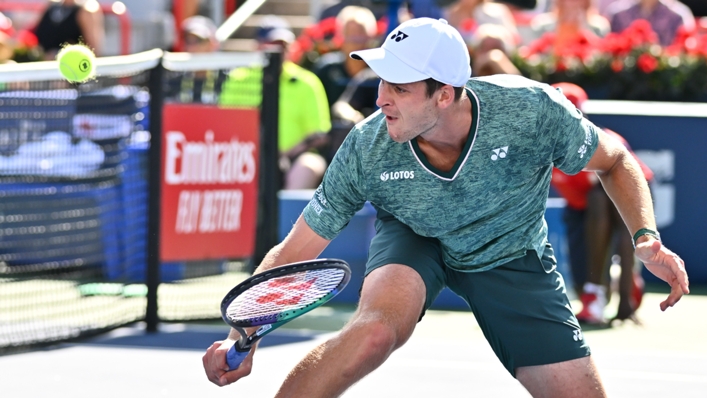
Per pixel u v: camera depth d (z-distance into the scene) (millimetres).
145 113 22141
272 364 17844
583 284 22500
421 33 10164
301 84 28531
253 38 43688
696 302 25188
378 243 11508
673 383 16797
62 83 21406
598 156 11211
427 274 11078
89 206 22969
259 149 23219
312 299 10336
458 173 10523
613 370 17719
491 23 35188
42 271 23891
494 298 11312
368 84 30016
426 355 18656
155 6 42875
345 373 9961
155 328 20781
